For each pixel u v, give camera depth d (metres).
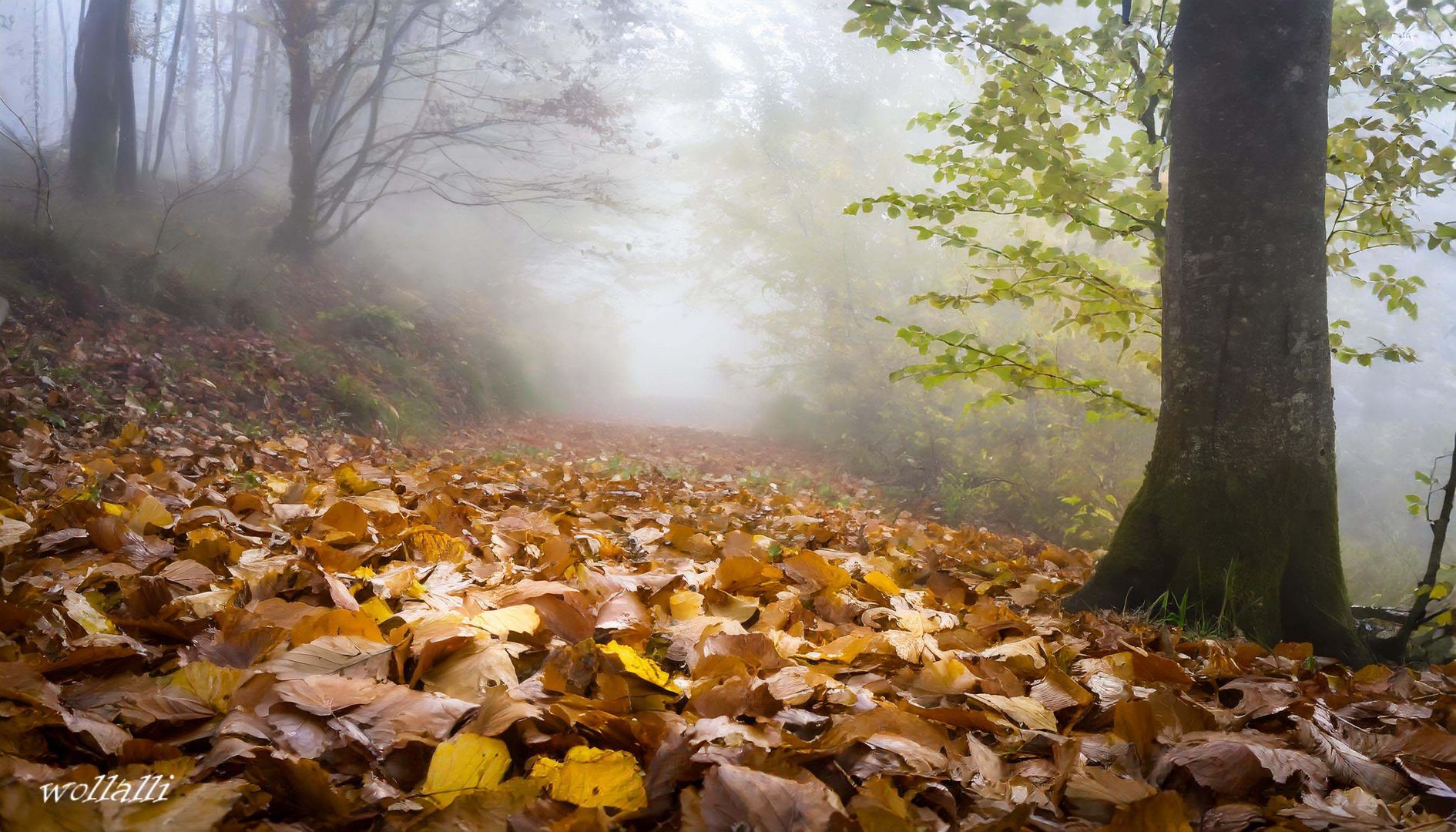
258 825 1.12
